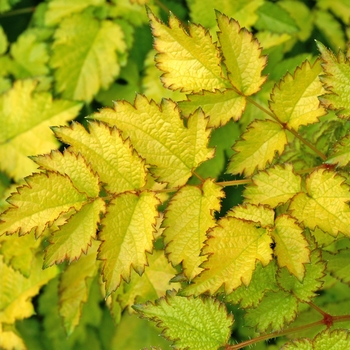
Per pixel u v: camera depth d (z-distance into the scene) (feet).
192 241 2.05
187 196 2.07
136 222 2.05
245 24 2.48
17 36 2.65
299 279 2.01
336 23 2.58
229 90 2.12
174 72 2.12
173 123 2.09
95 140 2.08
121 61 2.52
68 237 2.05
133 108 2.09
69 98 2.50
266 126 2.13
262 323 2.13
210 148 2.09
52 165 2.07
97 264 2.36
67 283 2.36
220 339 2.08
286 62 2.49
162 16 2.55
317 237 2.12
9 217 2.05
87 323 2.58
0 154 2.48
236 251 2.02
